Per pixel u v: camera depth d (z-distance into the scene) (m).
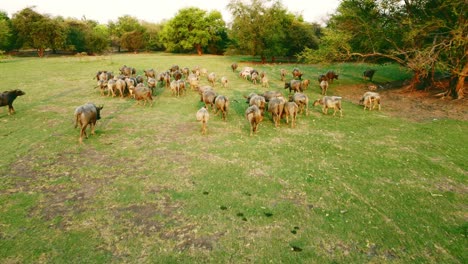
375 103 20.61
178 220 8.06
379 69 43.44
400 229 7.95
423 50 23.08
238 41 50.09
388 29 27.52
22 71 34.47
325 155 12.61
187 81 28.47
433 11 24.30
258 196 9.34
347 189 9.89
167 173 10.65
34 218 7.98
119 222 7.91
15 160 11.38
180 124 16.31
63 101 20.91
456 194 9.75
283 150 12.99
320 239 7.48
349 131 15.80
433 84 27.08
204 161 11.71
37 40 56.91
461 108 21.05
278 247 7.16
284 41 50.97
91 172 10.62
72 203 8.71
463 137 15.11
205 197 9.18
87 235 7.39
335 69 42.91
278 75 35.44
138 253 6.86
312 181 10.36
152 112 18.58
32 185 9.63
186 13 68.88
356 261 6.81
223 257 6.80
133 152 12.43
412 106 21.97
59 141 13.41
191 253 6.89
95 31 73.00
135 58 55.19
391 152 13.07
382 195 9.57
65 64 41.84
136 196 9.15
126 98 22.16
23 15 57.41
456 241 7.54
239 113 18.59
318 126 16.53
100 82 23.03
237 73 36.19
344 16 28.77
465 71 22.48
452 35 22.94
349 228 7.93
